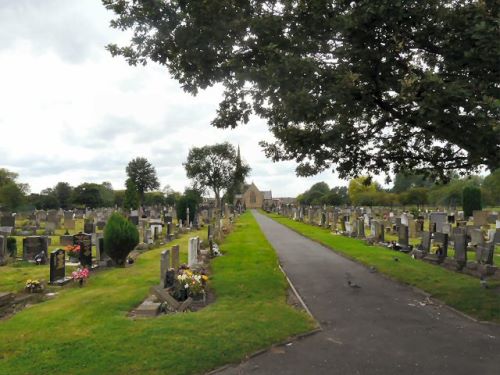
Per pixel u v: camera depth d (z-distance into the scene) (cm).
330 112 1011
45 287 1363
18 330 872
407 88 866
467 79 941
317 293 1248
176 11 1021
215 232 2991
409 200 7319
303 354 760
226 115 1291
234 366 706
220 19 988
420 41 984
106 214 5153
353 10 927
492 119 877
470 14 895
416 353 761
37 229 3575
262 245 2552
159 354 719
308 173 1580
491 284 1234
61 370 661
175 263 1532
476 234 2267
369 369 692
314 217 5606
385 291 1271
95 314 979
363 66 967
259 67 985
